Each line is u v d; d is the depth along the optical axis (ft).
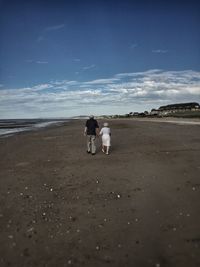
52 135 109.60
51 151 62.34
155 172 37.55
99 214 24.63
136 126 161.89
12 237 21.09
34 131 145.38
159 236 20.33
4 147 72.84
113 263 17.52
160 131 110.42
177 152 52.54
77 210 25.75
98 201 27.76
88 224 22.81
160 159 46.57
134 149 59.31
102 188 31.81
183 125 155.53
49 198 29.27
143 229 21.49
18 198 29.55
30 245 19.92
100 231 21.54
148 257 17.92
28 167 44.88
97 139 82.69
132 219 23.31
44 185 34.04
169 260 17.46
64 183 34.53
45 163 47.83
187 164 41.32
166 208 25.07
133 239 20.13
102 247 19.30
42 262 17.88
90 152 57.41
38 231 21.93
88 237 20.72
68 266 17.39
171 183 32.14
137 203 26.68
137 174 37.01
